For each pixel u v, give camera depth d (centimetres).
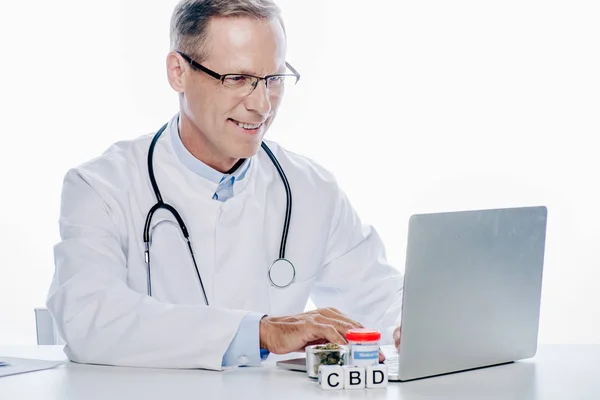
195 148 191
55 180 342
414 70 342
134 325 156
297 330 150
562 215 345
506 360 154
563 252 347
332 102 343
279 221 200
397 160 344
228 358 153
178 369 151
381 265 208
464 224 140
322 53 341
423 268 135
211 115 177
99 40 337
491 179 344
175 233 188
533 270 153
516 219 149
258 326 152
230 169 193
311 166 212
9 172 341
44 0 336
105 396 127
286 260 194
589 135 341
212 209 190
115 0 336
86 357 156
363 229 212
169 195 191
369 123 344
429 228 135
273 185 203
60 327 162
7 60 337
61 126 340
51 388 134
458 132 343
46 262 346
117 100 338
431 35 340
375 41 341
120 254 182
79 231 179
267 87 176
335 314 157
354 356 134
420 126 343
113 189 187
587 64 338
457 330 143
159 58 337
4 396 128
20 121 339
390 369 144
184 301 188
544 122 341
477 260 143
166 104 338
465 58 341
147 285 188
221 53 173
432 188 344
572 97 339
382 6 340
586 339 349
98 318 159
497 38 339
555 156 342
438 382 138
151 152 193
